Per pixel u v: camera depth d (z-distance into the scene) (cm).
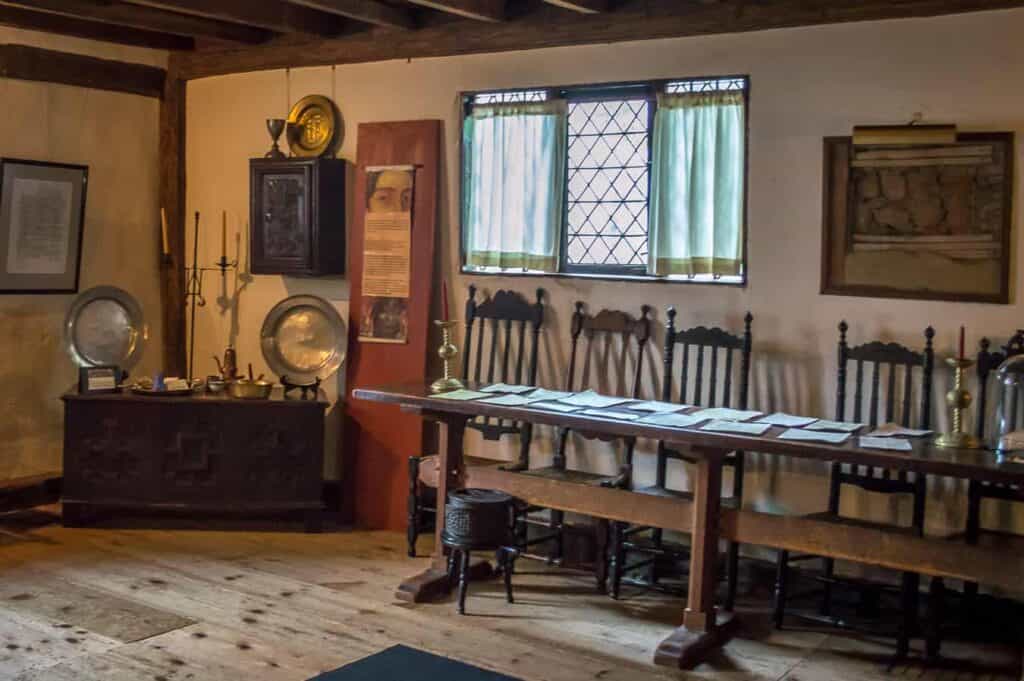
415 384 509
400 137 577
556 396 475
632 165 517
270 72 628
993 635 431
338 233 604
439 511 474
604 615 448
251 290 644
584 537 511
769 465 478
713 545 415
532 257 541
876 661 407
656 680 383
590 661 399
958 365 392
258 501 562
